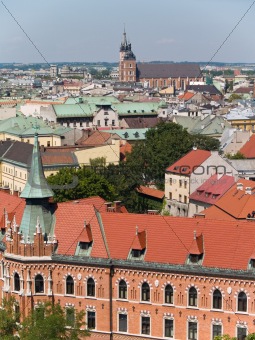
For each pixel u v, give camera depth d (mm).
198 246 148625
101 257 153375
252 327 143875
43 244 156375
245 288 143875
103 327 154125
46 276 156750
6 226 164500
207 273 145625
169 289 149750
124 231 156625
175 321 149375
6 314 139875
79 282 155000
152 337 151250
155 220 156500
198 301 147375
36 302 156625
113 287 153375
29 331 133750
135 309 152125
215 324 146625
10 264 158750
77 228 159125
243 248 147375
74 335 135375
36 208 159500
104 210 173250
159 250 151875
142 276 150875
